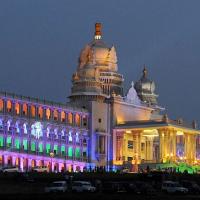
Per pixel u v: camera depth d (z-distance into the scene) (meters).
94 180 152.75
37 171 181.75
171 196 124.06
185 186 140.12
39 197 109.94
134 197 115.88
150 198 114.81
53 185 132.88
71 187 134.62
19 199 107.25
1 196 109.38
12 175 160.00
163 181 149.88
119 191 131.75
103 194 124.44
